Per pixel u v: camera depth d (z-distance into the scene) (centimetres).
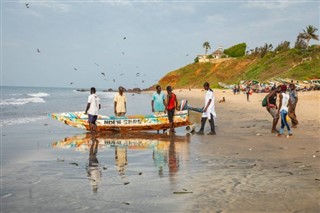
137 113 2712
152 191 652
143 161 942
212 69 13088
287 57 8806
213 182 708
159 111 1638
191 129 1619
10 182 728
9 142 1321
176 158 979
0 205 580
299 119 1969
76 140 1380
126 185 696
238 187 669
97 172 816
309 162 901
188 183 704
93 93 1549
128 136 1500
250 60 11631
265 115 2394
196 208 554
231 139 1350
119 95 1677
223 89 9238
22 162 939
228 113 2605
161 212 540
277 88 1499
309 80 6259
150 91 14050
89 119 1538
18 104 4147
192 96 6944
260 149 1112
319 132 1483
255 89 6788
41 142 1325
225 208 552
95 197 620
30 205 580
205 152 1072
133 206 569
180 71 14112
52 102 4788
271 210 540
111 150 1134
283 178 734
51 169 851
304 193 625
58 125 1948
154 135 1528
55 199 610
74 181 733
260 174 772
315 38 9738
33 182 728
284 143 1226
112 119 1633
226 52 14938
